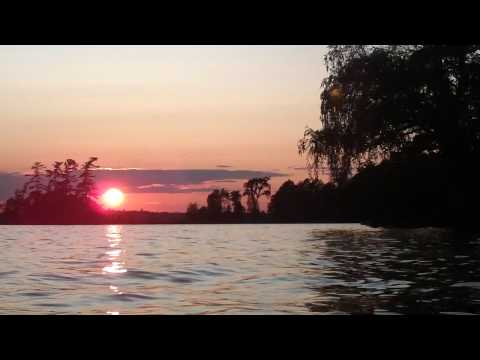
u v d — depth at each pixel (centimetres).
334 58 3158
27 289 965
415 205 3019
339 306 794
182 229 4516
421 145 3038
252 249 1914
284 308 784
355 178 3103
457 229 2838
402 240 2139
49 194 7131
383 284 1006
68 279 1100
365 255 1579
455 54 2894
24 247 2097
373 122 2995
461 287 962
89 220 7219
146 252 1814
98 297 886
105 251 1867
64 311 773
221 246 2122
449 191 2938
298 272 1198
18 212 7044
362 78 3070
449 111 2933
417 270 1205
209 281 1073
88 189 7181
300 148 3184
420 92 3003
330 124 3138
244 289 964
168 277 1134
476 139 2886
